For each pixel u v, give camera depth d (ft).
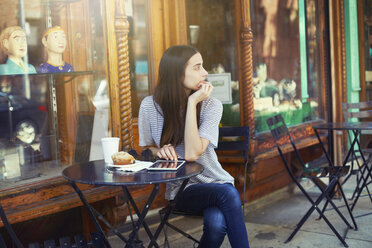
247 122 13.56
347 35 19.03
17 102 8.75
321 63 17.29
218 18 13.64
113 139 7.72
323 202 15.29
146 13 12.59
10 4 8.75
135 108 12.19
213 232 7.20
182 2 13.26
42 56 9.25
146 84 12.57
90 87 9.76
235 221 7.33
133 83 12.18
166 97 8.23
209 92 7.93
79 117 9.62
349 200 15.26
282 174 16.85
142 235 12.00
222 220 7.30
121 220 10.28
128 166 7.14
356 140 14.06
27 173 8.73
